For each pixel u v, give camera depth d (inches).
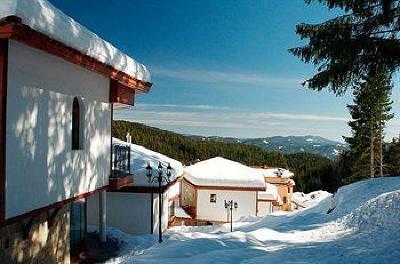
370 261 307.3
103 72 385.4
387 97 1339.8
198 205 1115.3
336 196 796.0
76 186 377.1
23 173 281.6
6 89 258.5
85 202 504.1
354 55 411.5
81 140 394.0
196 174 1141.7
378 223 463.8
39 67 302.4
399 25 415.8
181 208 1148.5
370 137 1375.5
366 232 438.0
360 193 705.6
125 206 683.4
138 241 549.0
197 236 564.4
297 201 1706.4
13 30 231.6
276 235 483.2
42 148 309.7
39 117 304.5
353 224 501.4
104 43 372.8
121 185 488.4
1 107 255.4
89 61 344.8
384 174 1443.2
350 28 424.2
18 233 315.3
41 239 355.3
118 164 515.8
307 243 425.1
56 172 334.3
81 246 488.1
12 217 268.1
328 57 432.8
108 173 467.8
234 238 434.6
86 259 455.2
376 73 422.9
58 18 280.1
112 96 458.6
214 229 756.6
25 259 326.0
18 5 229.8
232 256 346.3
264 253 372.5
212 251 367.6
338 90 442.6
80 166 386.3
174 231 737.6
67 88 353.7
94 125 421.7
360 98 1379.2
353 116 1413.6
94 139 422.6
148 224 679.7
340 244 385.7
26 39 246.5
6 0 228.2
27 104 286.4
